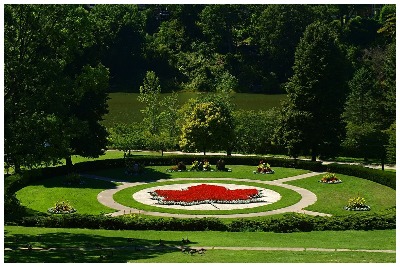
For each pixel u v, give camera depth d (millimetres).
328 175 58219
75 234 34875
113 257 27547
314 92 67625
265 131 75375
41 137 37500
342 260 26484
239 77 140875
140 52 145000
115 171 64500
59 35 41375
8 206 37344
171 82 141000
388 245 31609
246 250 29828
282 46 140875
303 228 38438
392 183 54969
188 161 69062
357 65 121062
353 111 77062
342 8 145000
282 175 62094
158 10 169875
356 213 42031
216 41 151250
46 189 54656
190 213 46094
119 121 101688
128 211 46875
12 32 39438
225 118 69750
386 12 137500
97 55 65562
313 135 67500
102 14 145000
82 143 62094
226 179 60188
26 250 29344
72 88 41906
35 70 38312
